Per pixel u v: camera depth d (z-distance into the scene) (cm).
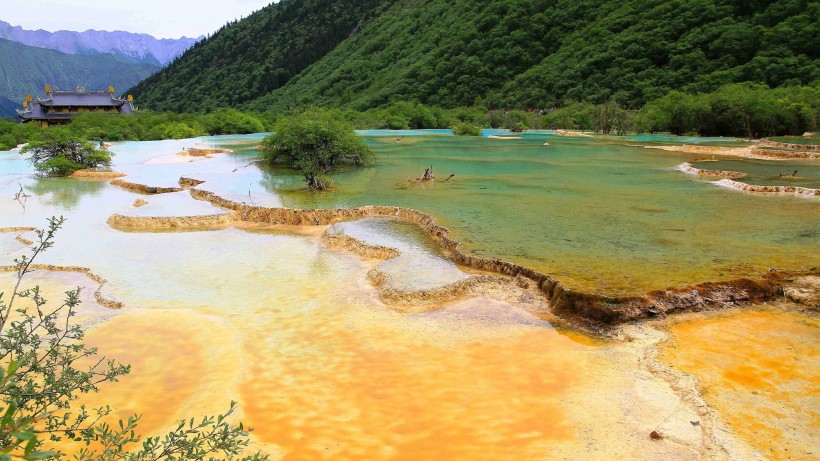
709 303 827
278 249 1235
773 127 3622
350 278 1032
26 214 1577
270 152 2289
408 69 7531
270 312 888
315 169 1831
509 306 867
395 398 636
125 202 1753
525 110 5822
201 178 2038
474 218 1321
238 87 10000
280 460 531
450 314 848
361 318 850
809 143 2823
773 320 785
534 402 617
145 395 655
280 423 593
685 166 2241
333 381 676
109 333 823
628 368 678
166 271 1093
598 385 644
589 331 780
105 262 1148
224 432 372
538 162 2442
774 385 623
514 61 6875
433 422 589
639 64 5566
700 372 655
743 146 3017
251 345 776
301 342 781
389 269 1014
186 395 655
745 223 1242
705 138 3825
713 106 3925
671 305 815
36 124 4128
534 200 1537
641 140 3688
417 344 762
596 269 935
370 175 2077
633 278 887
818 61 4428
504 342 758
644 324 781
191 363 735
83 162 2434
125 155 2958
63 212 1605
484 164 2375
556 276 903
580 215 1339
